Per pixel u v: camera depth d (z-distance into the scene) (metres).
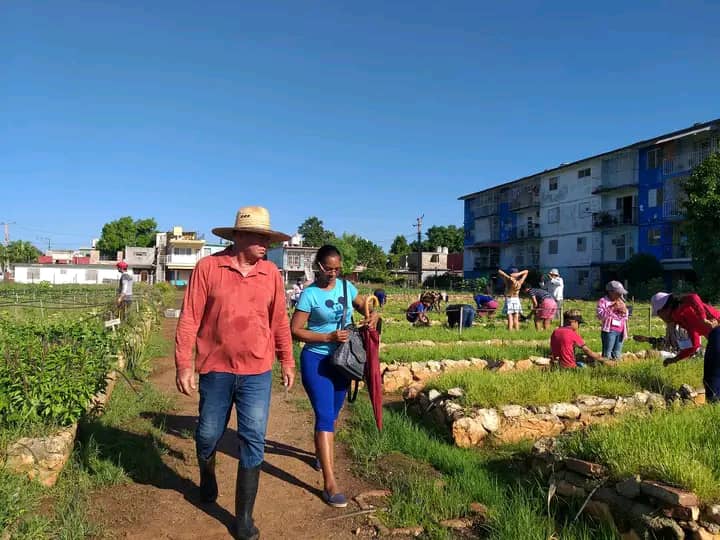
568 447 4.47
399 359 9.48
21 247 83.62
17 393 4.67
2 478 4.02
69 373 5.16
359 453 5.43
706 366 6.61
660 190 38.31
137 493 4.45
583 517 3.89
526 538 3.56
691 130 35.44
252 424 3.87
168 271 72.44
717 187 29.97
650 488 3.50
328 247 4.69
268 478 4.90
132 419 6.43
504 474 4.93
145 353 10.70
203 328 4.00
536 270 47.59
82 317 9.90
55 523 3.78
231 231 4.12
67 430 4.80
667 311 7.65
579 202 45.09
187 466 5.11
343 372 4.44
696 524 3.23
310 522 4.06
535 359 9.31
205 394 3.96
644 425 4.57
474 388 6.37
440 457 5.20
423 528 3.90
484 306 19.48
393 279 65.31
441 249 78.75
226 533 3.86
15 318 10.73
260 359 3.96
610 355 9.62
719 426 4.59
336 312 4.66
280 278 4.26
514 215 53.78
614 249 42.19
